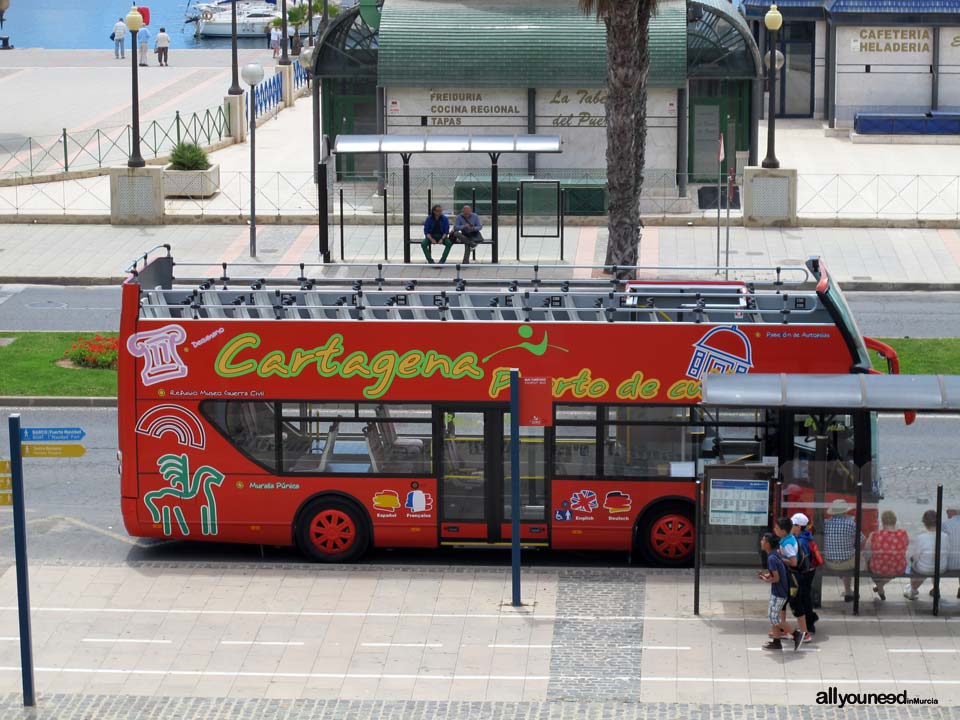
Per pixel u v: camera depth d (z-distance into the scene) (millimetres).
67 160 51781
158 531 23797
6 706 18688
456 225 41438
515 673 19531
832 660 19781
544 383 22188
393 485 23438
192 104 62875
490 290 26000
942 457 28250
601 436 23172
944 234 45156
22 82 69125
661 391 22953
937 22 57219
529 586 22641
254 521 23688
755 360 22828
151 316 24031
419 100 49406
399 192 48031
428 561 24125
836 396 21547
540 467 23297
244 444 23547
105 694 19031
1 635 20859
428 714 18359
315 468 23531
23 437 18578
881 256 43000
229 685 19250
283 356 23281
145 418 23531
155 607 21859
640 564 23891
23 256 43500
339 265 41469
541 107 49094
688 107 50562
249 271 41406
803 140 57688
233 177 52188
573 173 48250
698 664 19703
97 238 45469
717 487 21453
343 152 40625
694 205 49406
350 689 19109
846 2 57719
